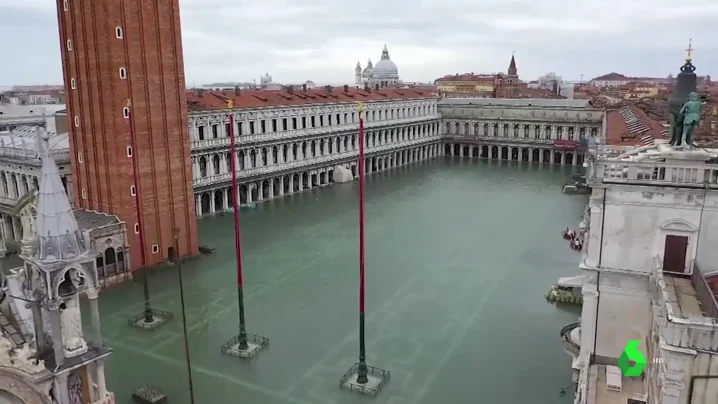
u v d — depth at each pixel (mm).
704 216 28391
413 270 65812
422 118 154625
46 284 20141
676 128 31234
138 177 62875
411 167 146000
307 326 50812
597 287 31422
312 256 71125
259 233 81938
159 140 64750
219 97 100500
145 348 46812
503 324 50969
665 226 29188
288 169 108625
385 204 101438
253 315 53312
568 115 146750
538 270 65750
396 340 47906
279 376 42188
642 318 30750
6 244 69688
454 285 60875
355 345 47031
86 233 21562
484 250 73625
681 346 21234
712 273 28156
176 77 65688
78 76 61656
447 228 84562
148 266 65500
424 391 40000
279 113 107062
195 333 49625
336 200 104750
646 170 29078
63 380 20828
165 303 56281
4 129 108750
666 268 29750
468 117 162000
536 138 152500
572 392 39438
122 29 59156
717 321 21219
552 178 127938
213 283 61688
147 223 64625
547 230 83188
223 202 96250
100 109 60438
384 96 144375
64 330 21234
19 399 19297
